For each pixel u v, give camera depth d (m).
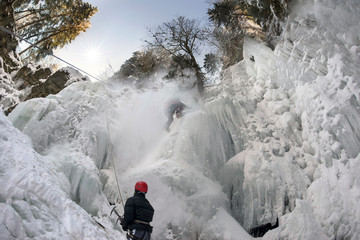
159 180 7.25
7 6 17.09
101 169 7.75
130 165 8.42
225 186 7.91
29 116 6.97
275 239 6.30
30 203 3.61
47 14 23.97
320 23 7.53
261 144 7.94
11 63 17.19
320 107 7.02
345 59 6.69
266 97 9.12
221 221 6.68
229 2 12.61
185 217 6.77
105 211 6.15
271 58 9.66
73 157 6.65
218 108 9.27
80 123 7.82
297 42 8.16
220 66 13.55
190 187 7.27
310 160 7.06
